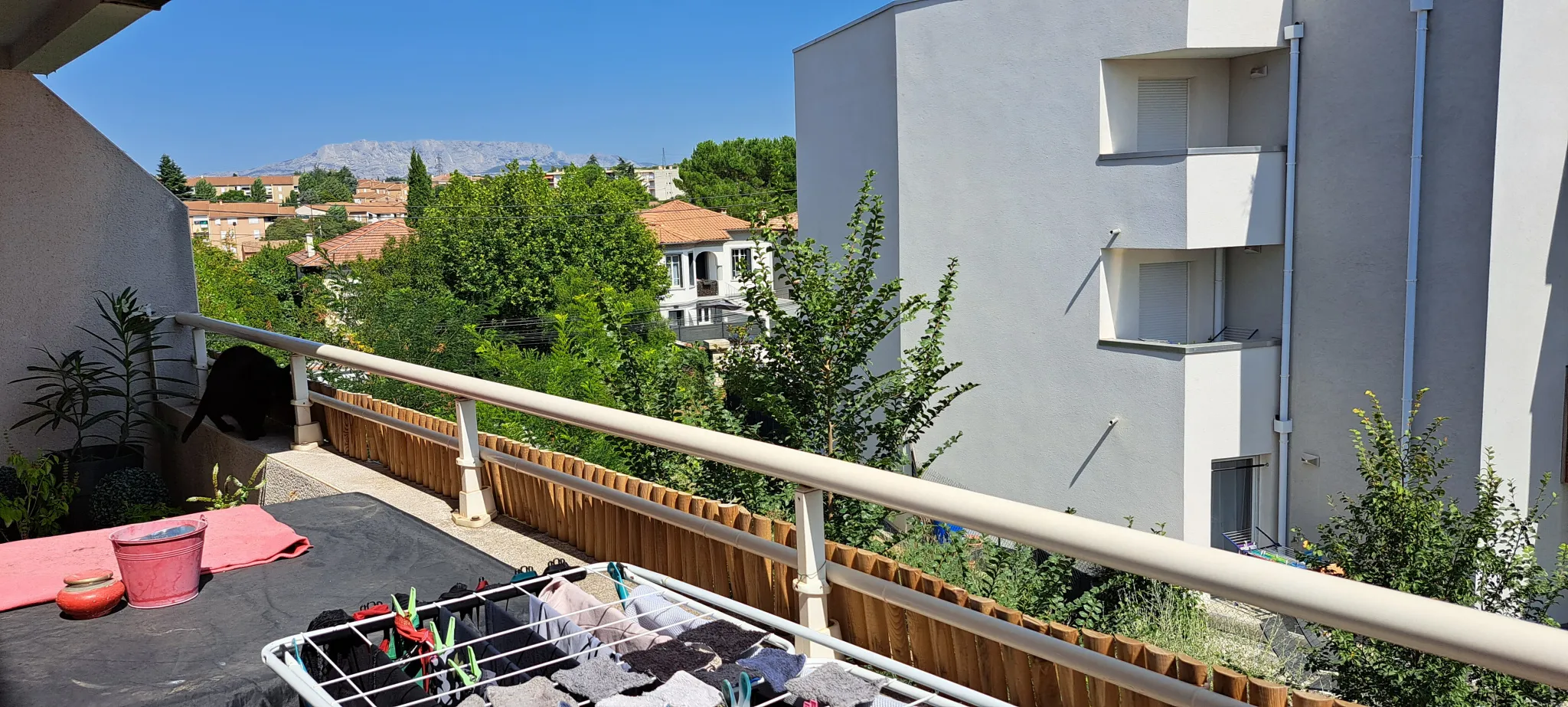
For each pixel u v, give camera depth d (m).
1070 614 6.38
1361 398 11.48
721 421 8.56
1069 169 12.82
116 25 4.80
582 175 56.06
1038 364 13.55
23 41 5.60
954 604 2.19
